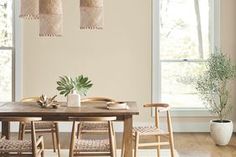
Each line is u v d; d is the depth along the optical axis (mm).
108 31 6598
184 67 6711
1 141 3715
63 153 5113
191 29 6691
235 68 6312
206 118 6613
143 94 6621
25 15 3590
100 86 6633
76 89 4219
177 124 6613
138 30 6590
